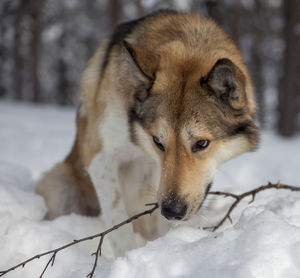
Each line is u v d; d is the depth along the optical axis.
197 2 11.00
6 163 5.43
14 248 3.13
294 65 17.48
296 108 21.06
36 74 26.52
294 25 17.28
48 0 25.28
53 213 4.59
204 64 3.48
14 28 26.83
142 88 3.48
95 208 4.77
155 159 3.49
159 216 3.92
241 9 21.38
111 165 3.84
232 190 4.30
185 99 3.24
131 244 3.52
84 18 27.22
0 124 13.80
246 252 2.29
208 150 3.27
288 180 8.25
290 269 2.22
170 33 3.82
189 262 2.33
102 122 3.82
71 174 4.72
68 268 2.82
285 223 2.48
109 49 4.11
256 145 3.71
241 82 3.19
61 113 18.69
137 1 20.83
